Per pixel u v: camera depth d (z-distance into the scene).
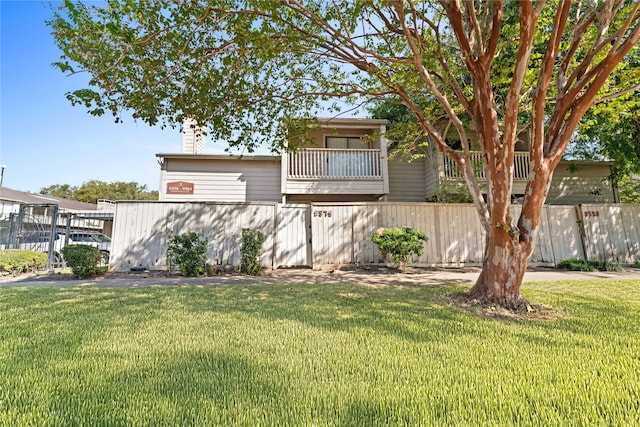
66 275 8.81
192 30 5.78
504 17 7.98
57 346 3.17
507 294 5.09
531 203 5.23
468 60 5.36
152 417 1.94
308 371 2.61
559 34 4.96
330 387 2.32
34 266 9.66
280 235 10.34
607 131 12.15
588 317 4.42
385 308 4.88
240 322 4.07
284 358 2.88
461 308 4.94
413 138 11.83
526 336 3.57
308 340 3.38
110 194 44.50
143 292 6.17
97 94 5.60
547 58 4.98
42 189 45.22
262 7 4.93
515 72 4.89
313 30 6.26
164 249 9.68
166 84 6.16
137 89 5.88
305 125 7.88
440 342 3.34
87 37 5.00
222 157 13.48
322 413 1.99
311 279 8.19
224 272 9.31
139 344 3.24
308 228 10.52
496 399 2.18
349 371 2.62
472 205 10.95
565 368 2.70
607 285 6.96
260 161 13.81
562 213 11.06
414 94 8.23
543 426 1.88
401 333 3.62
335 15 5.86
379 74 6.03
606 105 7.90
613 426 1.88
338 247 10.35
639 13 6.39
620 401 2.17
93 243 16.75
